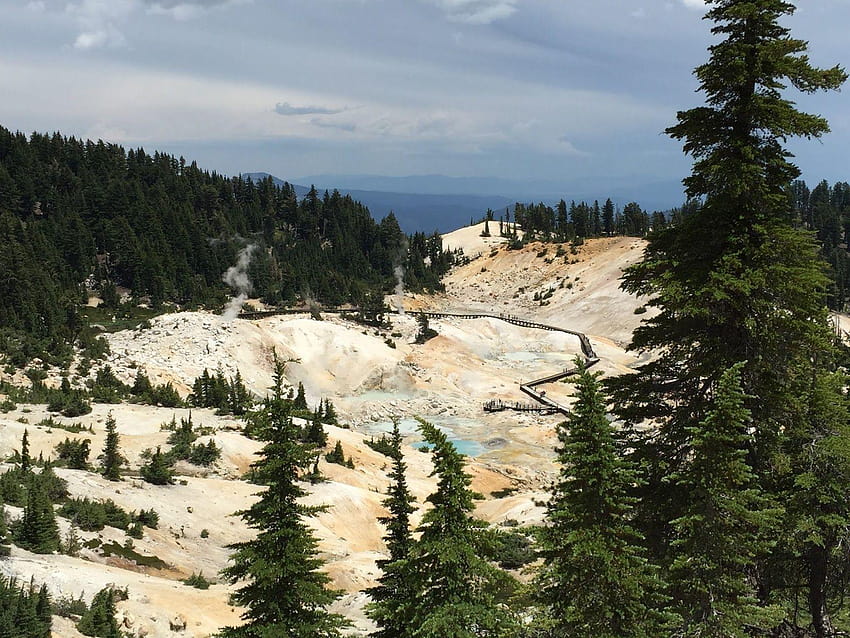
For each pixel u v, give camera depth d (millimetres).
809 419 16219
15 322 94000
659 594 13688
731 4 15555
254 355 104688
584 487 14109
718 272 15492
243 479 56875
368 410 97250
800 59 15219
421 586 15000
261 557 16891
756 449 16188
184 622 28594
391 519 18000
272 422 17469
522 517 52875
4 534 31062
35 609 23594
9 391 71250
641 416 17328
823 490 15414
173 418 66625
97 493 42906
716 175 15875
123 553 35906
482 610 14562
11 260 101188
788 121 15258
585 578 13758
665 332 17047
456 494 15062
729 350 16094
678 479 14750
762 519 13773
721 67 15453
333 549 45312
